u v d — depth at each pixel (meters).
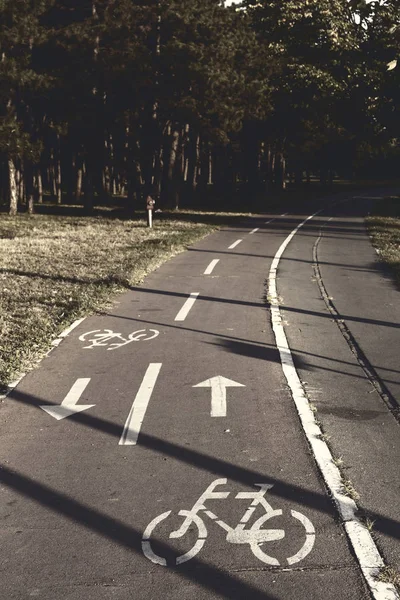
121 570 4.75
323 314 13.38
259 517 5.47
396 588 4.52
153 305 14.43
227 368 9.70
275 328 12.13
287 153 72.19
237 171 70.38
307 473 6.28
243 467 6.42
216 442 7.04
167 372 9.54
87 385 8.98
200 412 7.92
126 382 9.09
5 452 6.84
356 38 19.86
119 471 6.36
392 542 5.08
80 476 6.27
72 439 7.15
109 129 43.34
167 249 24.12
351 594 4.46
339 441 7.04
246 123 56.28
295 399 8.33
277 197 63.06
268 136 59.47
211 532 5.24
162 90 40.03
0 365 9.73
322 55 30.03
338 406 8.11
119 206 54.06
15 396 8.56
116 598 4.44
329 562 4.83
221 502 5.73
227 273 18.69
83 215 43.97
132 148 44.47
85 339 11.51
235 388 8.80
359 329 12.09
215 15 41.62
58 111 42.22
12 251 24.45
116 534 5.23
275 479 6.16
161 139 43.94
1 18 39.94
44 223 37.34
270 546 5.04
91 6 44.00
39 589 4.55
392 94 30.95
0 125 40.06
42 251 24.44
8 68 39.16
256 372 9.51
